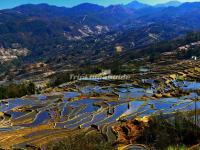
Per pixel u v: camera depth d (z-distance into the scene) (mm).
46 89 187250
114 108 119688
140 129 74000
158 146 54844
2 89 168125
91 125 95500
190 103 118688
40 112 120938
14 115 118562
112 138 73875
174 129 57125
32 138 86375
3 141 84688
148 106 118625
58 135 87875
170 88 156250
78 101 139125
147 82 178500
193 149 49469
